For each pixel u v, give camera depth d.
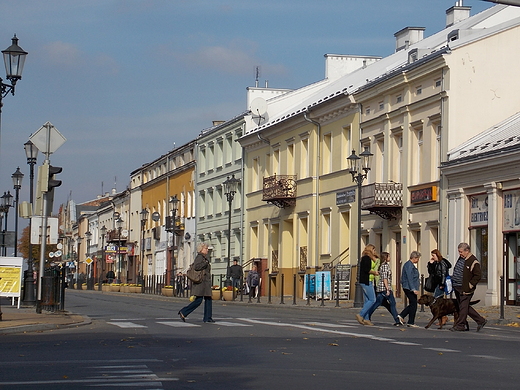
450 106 34.56
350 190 42.75
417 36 51.22
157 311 29.06
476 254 32.88
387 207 38.28
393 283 38.97
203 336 17.25
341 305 35.69
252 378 10.37
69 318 21.89
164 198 77.56
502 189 31.17
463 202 33.41
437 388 9.66
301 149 49.12
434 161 35.75
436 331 19.83
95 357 12.91
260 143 55.69
